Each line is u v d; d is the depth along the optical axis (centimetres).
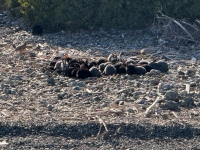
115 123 3048
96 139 2931
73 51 5209
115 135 2967
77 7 6062
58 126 3016
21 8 6338
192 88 3884
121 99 3562
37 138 2917
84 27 6141
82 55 4978
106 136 2948
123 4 6019
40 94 3662
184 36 5722
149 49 5331
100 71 4253
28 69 4300
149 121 3141
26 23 6350
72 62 4309
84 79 4078
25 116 3209
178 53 5222
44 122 3059
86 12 6072
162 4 5959
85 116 3222
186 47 5478
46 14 6091
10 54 4909
